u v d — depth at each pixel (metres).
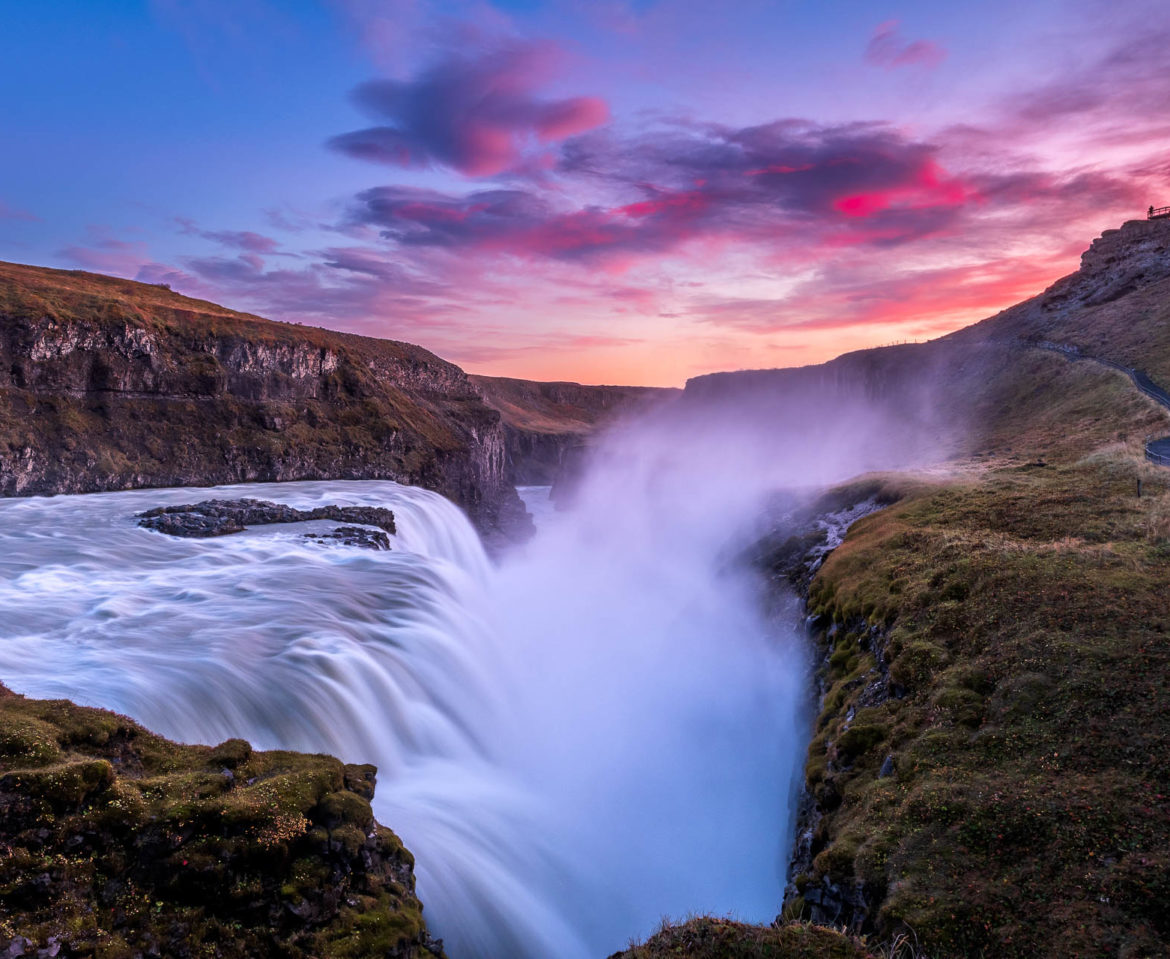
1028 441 67.62
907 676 23.11
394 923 15.10
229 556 49.34
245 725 24.44
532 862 24.25
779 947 11.80
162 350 97.88
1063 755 17.09
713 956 11.81
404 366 145.62
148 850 13.83
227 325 110.00
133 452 87.94
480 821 24.91
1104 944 12.33
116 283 135.50
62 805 13.73
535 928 21.58
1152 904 12.74
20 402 81.38
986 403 97.12
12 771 14.05
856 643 29.48
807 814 23.12
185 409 97.12
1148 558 25.55
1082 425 64.50
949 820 16.28
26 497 74.38
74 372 87.06
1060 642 21.00
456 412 149.50
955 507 39.88
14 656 25.86
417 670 33.06
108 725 17.36
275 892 14.37
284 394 111.88
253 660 28.09
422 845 21.66
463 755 30.70
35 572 41.44
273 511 65.00
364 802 16.94
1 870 12.34
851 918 15.95
